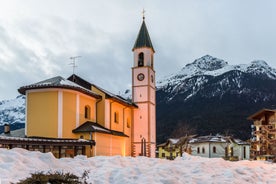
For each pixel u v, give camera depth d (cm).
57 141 2498
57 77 3509
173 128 10238
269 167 1467
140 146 4534
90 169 1050
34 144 2270
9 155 1005
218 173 1137
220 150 6238
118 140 3706
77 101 3297
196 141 6475
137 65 4825
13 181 788
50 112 3159
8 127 3700
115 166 1141
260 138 3941
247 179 1103
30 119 3212
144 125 4575
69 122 3189
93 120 3622
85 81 3884
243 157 6216
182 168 1166
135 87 4722
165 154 6394
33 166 975
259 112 4425
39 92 3228
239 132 9700
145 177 970
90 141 2938
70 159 1181
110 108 3841
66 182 684
